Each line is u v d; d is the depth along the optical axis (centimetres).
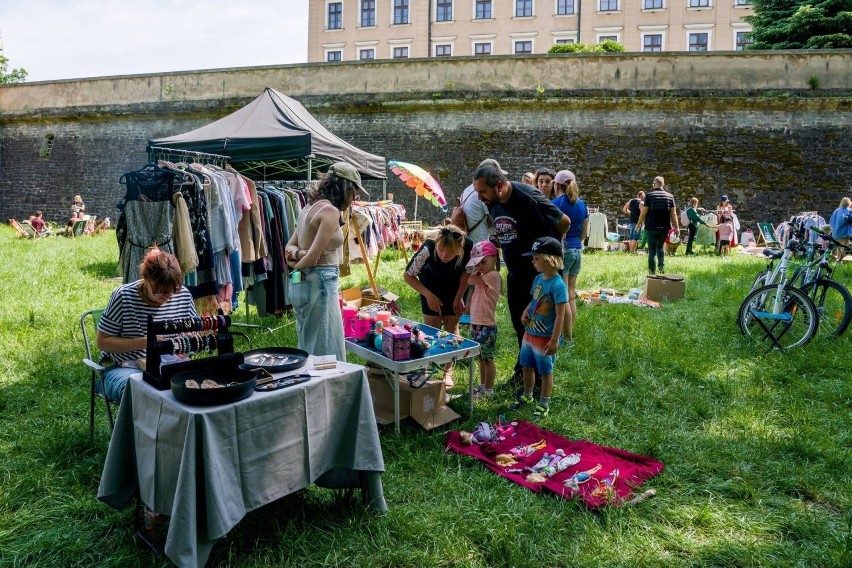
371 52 3341
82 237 1733
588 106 1822
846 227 1284
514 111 1872
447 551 281
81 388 480
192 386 255
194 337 288
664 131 1789
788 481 347
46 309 728
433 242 488
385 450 381
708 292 898
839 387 496
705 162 1769
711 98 1748
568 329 546
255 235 601
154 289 338
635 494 332
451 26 3228
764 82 1734
